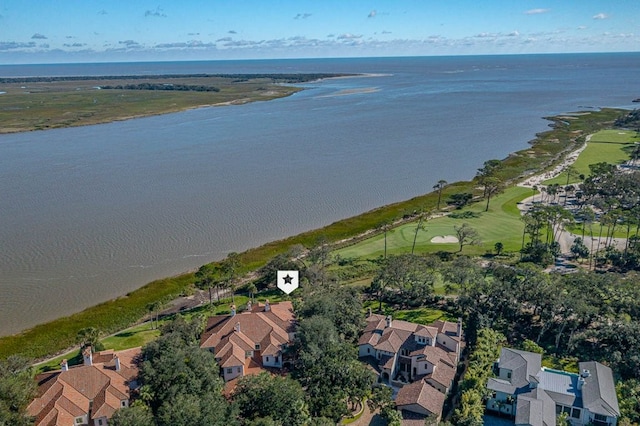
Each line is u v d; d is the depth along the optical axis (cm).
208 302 10775
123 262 12512
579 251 12194
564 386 6988
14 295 10994
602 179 17000
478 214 15638
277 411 6256
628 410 6562
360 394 6881
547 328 8531
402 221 15225
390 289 10650
